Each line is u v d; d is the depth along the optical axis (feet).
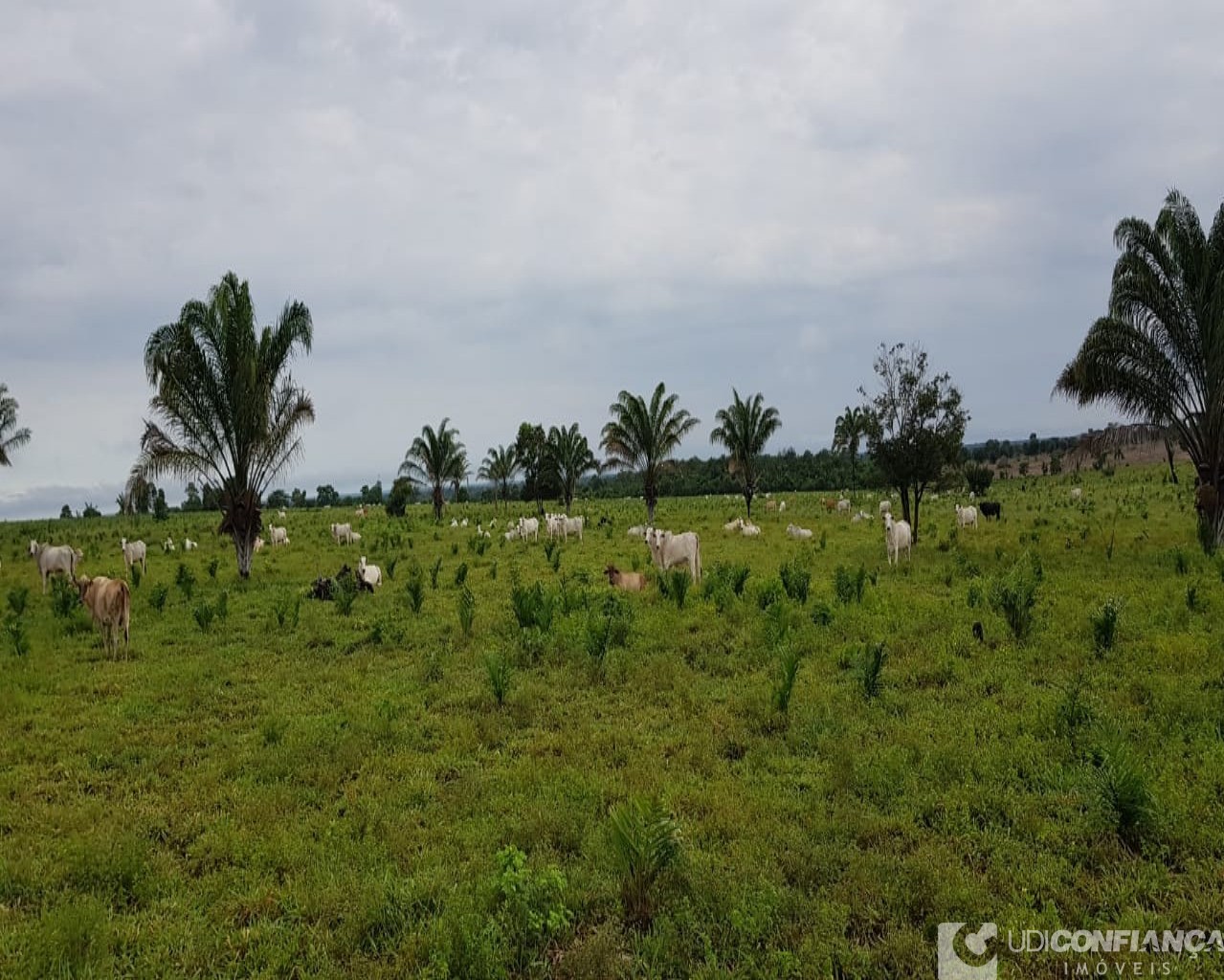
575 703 25.62
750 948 12.27
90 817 18.03
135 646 36.47
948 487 70.64
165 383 57.82
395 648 35.12
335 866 15.46
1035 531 70.59
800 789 18.60
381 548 82.38
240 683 30.12
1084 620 32.45
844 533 87.51
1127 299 59.21
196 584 58.59
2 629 40.29
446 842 16.28
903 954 12.15
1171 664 25.88
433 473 137.69
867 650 26.50
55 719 25.85
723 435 119.65
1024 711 22.40
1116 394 61.93
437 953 12.07
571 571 57.82
